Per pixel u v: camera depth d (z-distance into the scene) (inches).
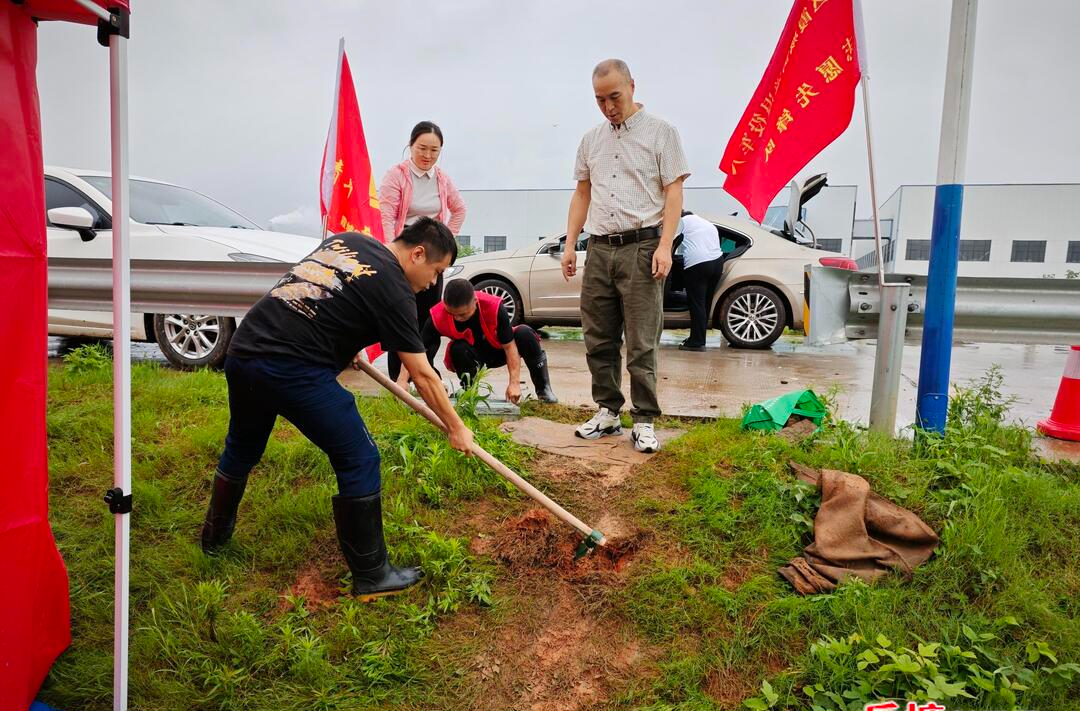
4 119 76.2
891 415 142.1
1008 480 122.0
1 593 80.1
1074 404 160.1
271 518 120.7
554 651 99.4
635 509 123.3
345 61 174.6
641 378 145.9
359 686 92.7
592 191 148.6
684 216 300.5
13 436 80.9
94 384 181.2
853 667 91.3
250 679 93.0
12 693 82.6
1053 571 108.5
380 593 104.1
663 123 140.4
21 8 76.9
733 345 313.4
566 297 329.7
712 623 100.3
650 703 91.0
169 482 132.4
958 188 132.3
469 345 177.6
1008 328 148.7
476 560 112.9
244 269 187.2
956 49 128.8
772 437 140.6
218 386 178.5
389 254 97.8
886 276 146.3
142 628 98.8
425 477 129.0
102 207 226.2
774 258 304.8
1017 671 89.8
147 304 193.6
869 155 135.1
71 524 123.2
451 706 91.2
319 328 93.9
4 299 77.9
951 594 102.6
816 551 109.1
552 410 182.9
